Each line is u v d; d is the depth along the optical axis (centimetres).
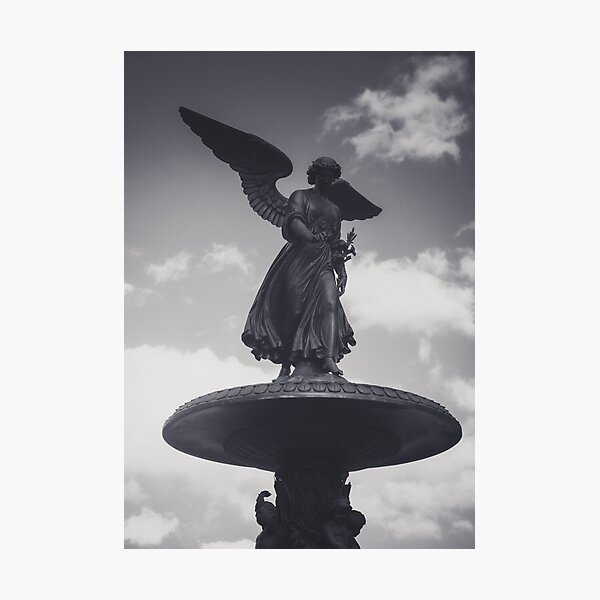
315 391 1427
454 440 1570
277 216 1622
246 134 1616
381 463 1627
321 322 1543
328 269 1569
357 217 1734
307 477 1529
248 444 1542
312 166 1622
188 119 1612
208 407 1459
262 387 1439
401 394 1459
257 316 1570
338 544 1498
